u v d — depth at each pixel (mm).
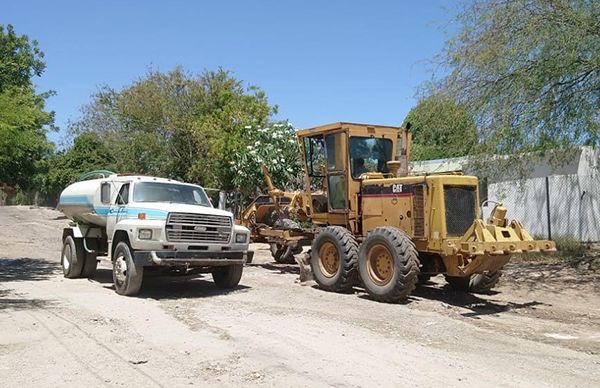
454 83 13531
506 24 12625
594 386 5715
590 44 11719
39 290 11383
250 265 15891
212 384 5613
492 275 10992
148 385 5582
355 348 6977
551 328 8414
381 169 12227
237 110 25609
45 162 15406
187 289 11734
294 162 21484
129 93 31312
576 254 15234
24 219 34969
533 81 12164
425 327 8219
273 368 6129
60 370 6012
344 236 11094
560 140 12633
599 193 17594
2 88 13547
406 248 9852
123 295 10789
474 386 5660
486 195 17594
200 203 12203
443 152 14758
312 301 10250
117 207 11531
